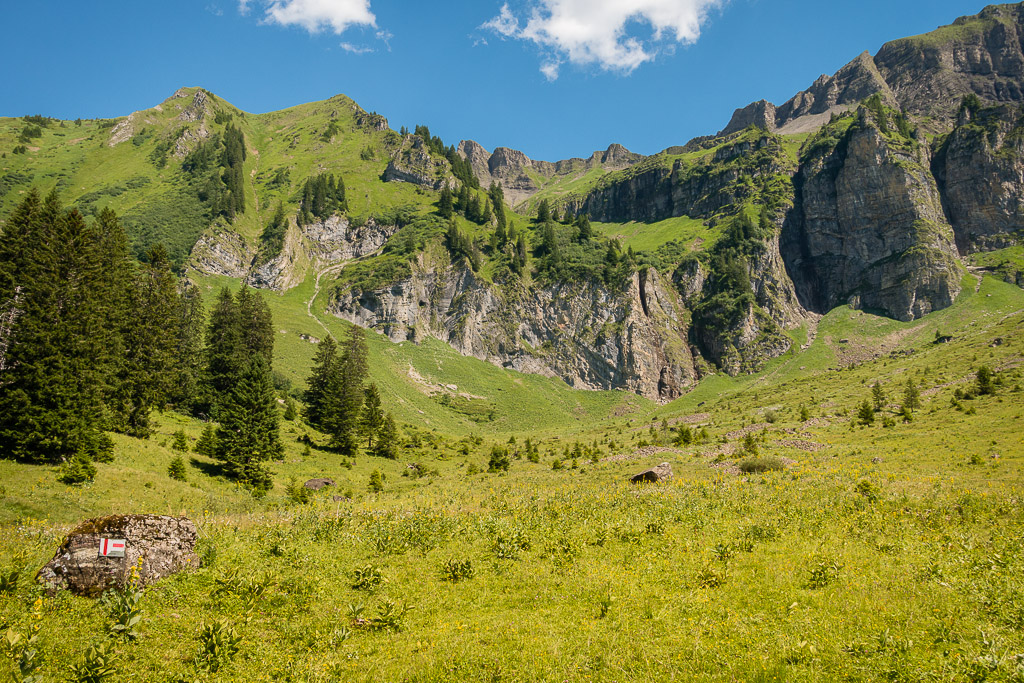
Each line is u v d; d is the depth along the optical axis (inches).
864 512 852.0
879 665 383.2
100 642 434.0
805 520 823.1
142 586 542.0
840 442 2564.0
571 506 1029.2
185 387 3127.5
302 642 475.8
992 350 4685.0
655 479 1722.4
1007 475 1358.3
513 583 611.2
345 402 3334.2
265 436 2400.3
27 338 1790.1
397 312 7647.6
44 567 547.8
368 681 413.7
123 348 2423.7
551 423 6653.5
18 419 1663.4
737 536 747.4
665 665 408.2
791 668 390.0
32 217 2191.2
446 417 5989.2
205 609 532.1
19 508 1212.5
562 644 447.2
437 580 637.9
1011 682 347.9
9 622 454.6
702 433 3248.0
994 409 2775.6
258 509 1820.9
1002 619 440.1
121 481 1642.5
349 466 2918.3
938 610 465.7
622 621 486.6
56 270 2048.5
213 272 7849.4
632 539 756.6
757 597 529.7
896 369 5329.7
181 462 1969.7
